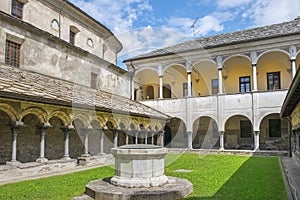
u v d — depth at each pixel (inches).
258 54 821.2
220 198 266.2
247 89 964.0
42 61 610.2
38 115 454.6
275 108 786.2
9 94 380.2
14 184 342.6
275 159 649.6
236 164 550.9
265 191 300.4
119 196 248.2
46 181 363.9
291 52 777.6
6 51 547.2
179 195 262.4
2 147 470.9
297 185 335.3
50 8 682.2
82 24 785.6
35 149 528.7
